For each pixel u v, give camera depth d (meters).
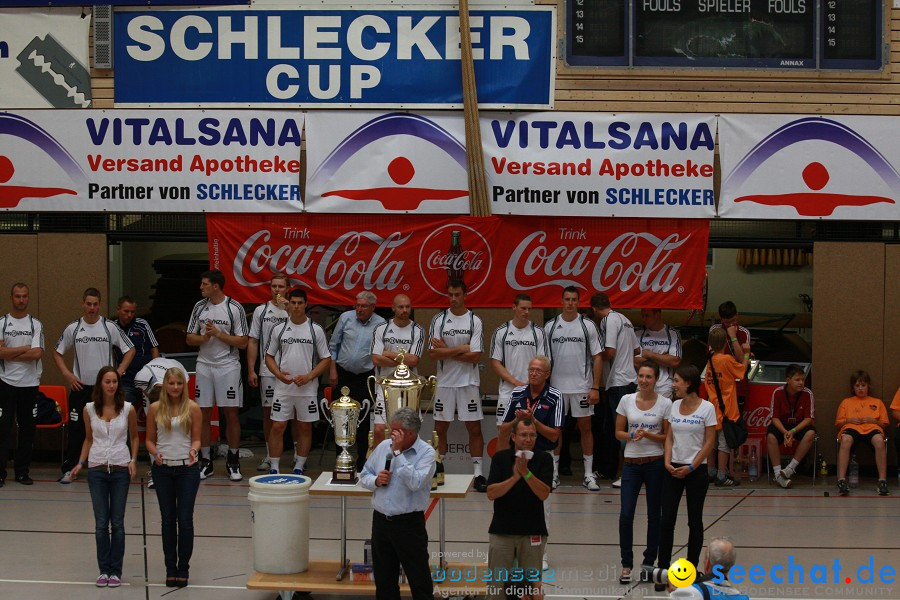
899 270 15.67
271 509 10.09
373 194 15.54
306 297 14.82
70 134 15.70
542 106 15.45
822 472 15.60
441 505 10.16
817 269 15.68
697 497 10.20
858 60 15.47
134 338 14.96
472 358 14.26
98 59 15.61
